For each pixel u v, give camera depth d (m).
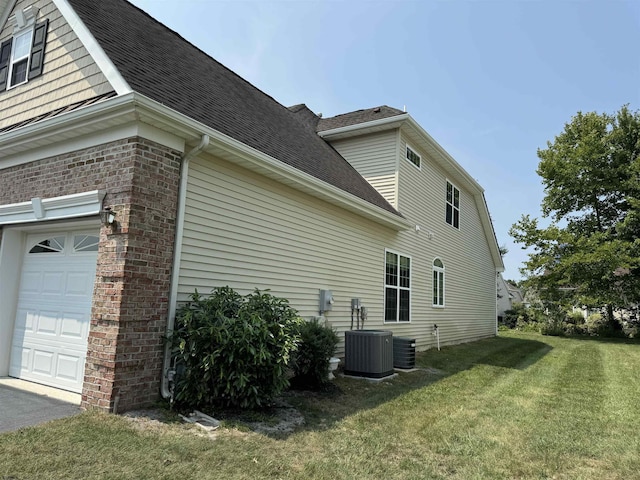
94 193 4.84
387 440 4.30
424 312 12.99
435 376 8.30
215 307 5.10
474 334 17.61
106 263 4.63
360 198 9.03
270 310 5.39
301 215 7.85
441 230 14.57
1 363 6.07
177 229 5.13
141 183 4.69
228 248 6.13
